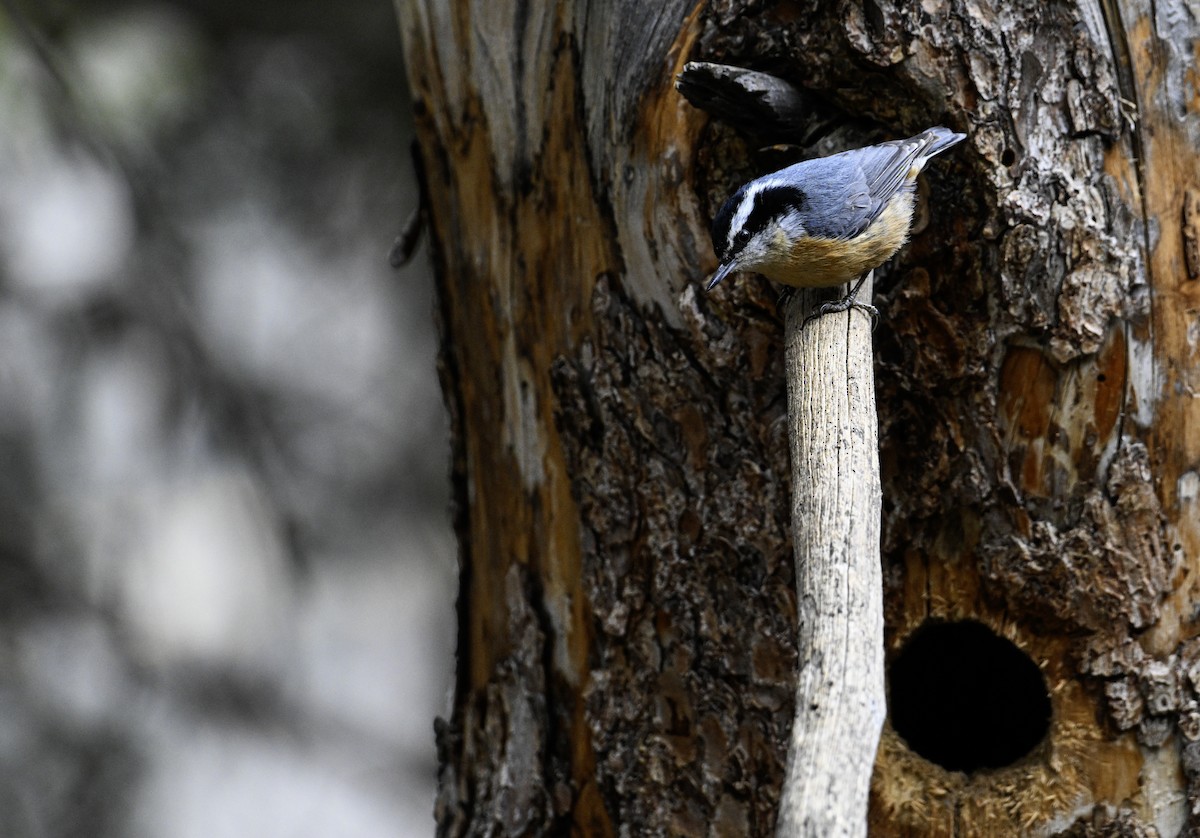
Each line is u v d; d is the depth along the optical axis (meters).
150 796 17.53
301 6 17.28
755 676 7.62
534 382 8.29
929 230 7.14
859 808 4.83
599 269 7.80
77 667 17.84
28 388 17.58
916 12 6.86
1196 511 7.21
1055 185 6.96
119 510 18.34
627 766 8.02
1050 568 7.21
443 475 19.02
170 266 16.31
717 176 7.37
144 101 16.59
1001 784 7.48
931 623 7.52
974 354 7.14
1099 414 7.14
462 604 9.29
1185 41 6.97
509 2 7.92
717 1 7.15
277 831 18.55
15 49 15.05
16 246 17.88
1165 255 7.06
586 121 7.68
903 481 7.39
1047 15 6.91
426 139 8.77
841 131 7.23
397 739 19.94
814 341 6.76
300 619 19.25
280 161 17.52
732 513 7.59
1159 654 7.25
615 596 7.98
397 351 19.53
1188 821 7.27
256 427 17.02
